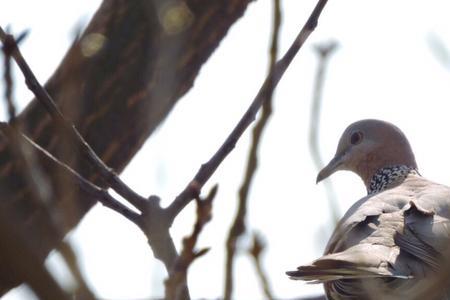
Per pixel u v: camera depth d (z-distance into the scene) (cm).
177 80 1037
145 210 803
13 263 426
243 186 522
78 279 443
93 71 1012
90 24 1034
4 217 429
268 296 505
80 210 1032
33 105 1016
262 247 510
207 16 1043
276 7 582
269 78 590
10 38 686
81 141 815
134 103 1023
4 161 952
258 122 536
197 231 537
